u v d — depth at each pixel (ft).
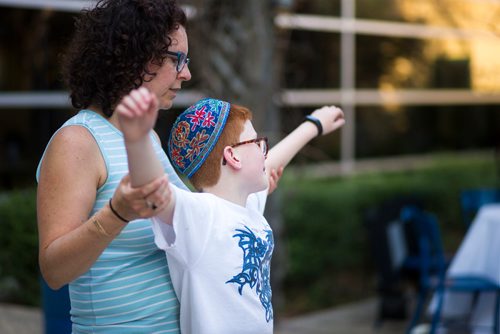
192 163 6.22
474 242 16.24
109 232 5.13
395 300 18.34
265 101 15.39
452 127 35.50
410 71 33.30
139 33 5.75
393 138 32.73
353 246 22.08
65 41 6.81
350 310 19.76
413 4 32.76
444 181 27.86
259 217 6.36
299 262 20.58
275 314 16.92
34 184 21.95
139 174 4.89
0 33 21.03
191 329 5.85
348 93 30.45
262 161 6.30
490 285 15.17
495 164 31.99
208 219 5.77
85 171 5.66
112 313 5.82
